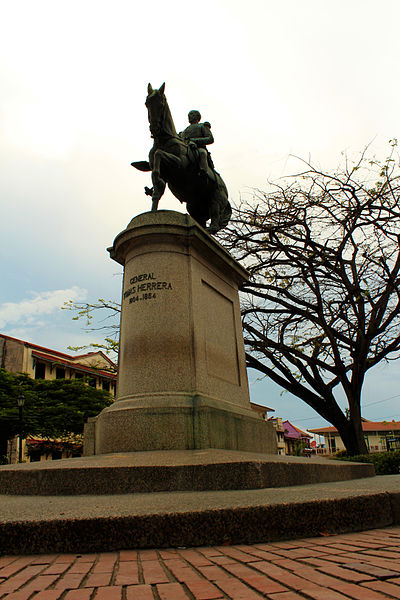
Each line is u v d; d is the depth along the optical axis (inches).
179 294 257.0
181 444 212.4
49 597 66.9
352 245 595.5
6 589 70.9
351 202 580.1
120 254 289.1
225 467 152.9
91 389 1197.1
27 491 161.8
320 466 205.3
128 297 262.1
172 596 66.3
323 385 633.6
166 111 306.3
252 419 267.0
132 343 248.8
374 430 2217.0
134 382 240.2
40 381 1160.8
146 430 215.3
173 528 101.5
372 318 564.7
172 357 242.2
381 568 77.1
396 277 569.9
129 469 155.1
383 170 560.7
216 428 222.8
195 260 273.1
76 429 1106.7
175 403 224.4
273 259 622.8
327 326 584.4
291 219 605.0
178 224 267.7
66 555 95.0
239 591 67.6
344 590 65.6
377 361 596.4
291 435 2856.8
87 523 99.0
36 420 1027.9
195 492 144.3
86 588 70.9
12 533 98.1
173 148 310.5
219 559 87.9
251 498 120.7
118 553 95.3
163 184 296.7
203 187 333.7
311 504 114.0
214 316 286.2
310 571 77.0
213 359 269.9
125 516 100.7
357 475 254.8
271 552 93.0
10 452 1102.4
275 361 640.4
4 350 1370.6
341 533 115.6
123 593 68.1
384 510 127.5
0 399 1000.9
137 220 271.3
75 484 156.3
